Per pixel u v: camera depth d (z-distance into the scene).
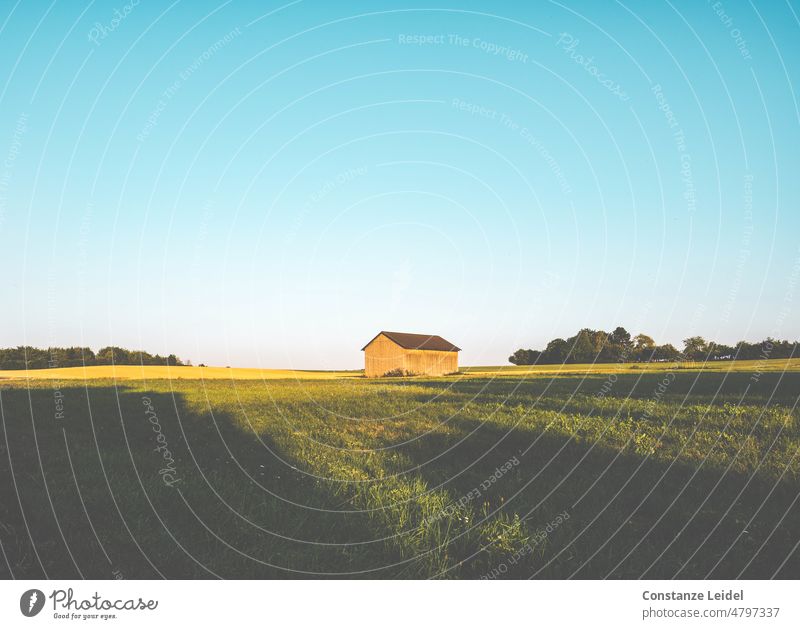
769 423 12.61
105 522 7.04
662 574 6.04
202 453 11.59
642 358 67.75
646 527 7.21
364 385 32.38
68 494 7.98
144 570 5.91
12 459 10.12
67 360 64.62
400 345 69.88
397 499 8.12
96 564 5.94
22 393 22.16
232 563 6.11
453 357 75.00
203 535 6.78
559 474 9.73
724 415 14.01
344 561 6.21
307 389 27.97
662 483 8.88
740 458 9.97
